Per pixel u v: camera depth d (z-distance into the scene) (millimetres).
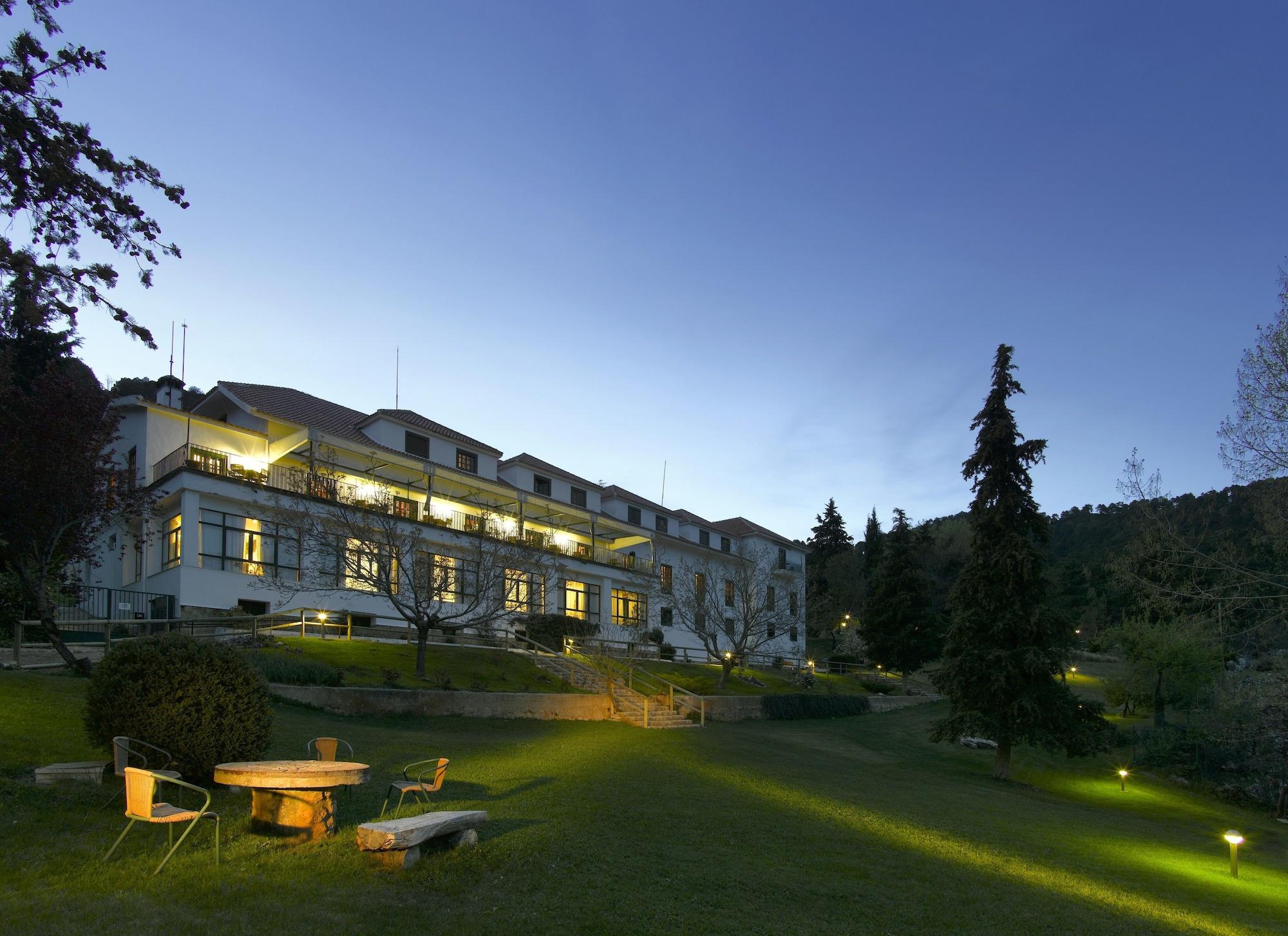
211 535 30469
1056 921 10398
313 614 32750
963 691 29109
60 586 21328
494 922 7480
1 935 6184
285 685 20641
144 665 10578
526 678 30297
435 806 11195
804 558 71000
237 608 30641
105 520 17578
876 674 57750
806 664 53594
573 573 46750
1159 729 36312
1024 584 29266
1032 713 27500
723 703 34938
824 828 13641
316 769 9047
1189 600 19125
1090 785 30672
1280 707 21531
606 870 9500
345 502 31969
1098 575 71188
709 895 9242
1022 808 20594
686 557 57469
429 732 20625
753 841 12086
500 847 9672
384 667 26188
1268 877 16688
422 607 32719
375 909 7426
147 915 6801
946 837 14500
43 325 10273
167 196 10633
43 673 18766
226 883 7645
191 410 40938
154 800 9336
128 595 31953
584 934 7559
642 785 14961
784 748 27375
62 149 9688
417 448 42062
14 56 9445
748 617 40156
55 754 11641
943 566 79375
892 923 9398
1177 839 20438
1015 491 30094
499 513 43688
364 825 8617
